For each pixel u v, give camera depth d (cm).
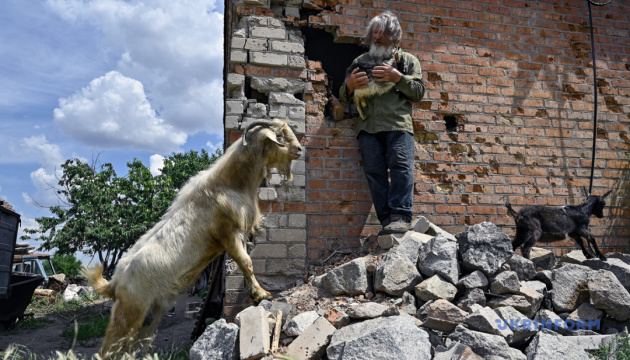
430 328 344
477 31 568
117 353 355
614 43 613
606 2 614
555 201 560
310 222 497
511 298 366
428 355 292
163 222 388
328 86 552
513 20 582
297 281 472
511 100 567
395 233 441
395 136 462
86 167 2297
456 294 383
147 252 367
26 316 925
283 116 497
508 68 572
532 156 562
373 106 471
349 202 511
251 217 390
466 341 312
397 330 295
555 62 588
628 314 352
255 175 395
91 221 2184
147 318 380
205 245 381
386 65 453
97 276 384
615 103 600
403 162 455
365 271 405
